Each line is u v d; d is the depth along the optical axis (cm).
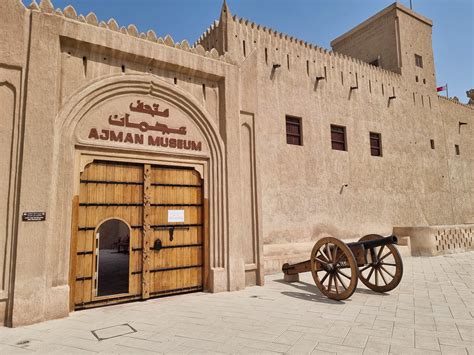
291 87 1152
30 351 392
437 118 1730
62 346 406
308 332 450
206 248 701
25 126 504
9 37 511
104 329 464
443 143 1738
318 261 670
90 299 564
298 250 1020
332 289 716
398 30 1623
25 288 482
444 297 648
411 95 1612
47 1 548
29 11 530
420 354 375
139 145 630
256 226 774
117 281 809
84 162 572
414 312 545
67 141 548
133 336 438
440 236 1322
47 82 529
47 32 536
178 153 677
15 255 483
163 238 655
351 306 582
